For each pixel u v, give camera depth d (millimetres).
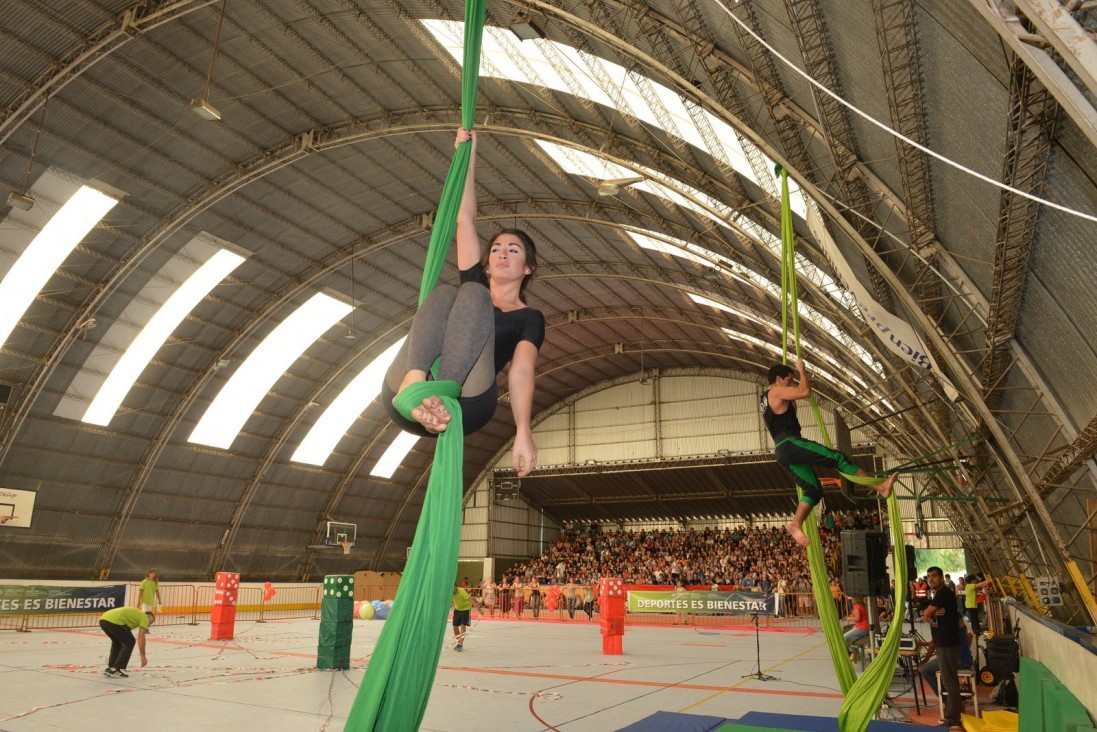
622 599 22344
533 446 2623
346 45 25906
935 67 11328
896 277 17141
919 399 24719
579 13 20422
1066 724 5621
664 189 28766
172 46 25562
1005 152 9984
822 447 6961
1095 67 5840
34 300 31141
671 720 11367
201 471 41156
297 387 43719
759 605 33812
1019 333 13945
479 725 11164
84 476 36250
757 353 47969
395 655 2070
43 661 18203
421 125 28844
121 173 29453
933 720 11867
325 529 49562
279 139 30766
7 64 24656
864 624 15680
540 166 32438
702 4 16547
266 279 37469
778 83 17047
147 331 35625
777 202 23000
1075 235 10203
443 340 2469
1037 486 16438
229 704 12531
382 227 37562
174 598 37719
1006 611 23359
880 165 15883
